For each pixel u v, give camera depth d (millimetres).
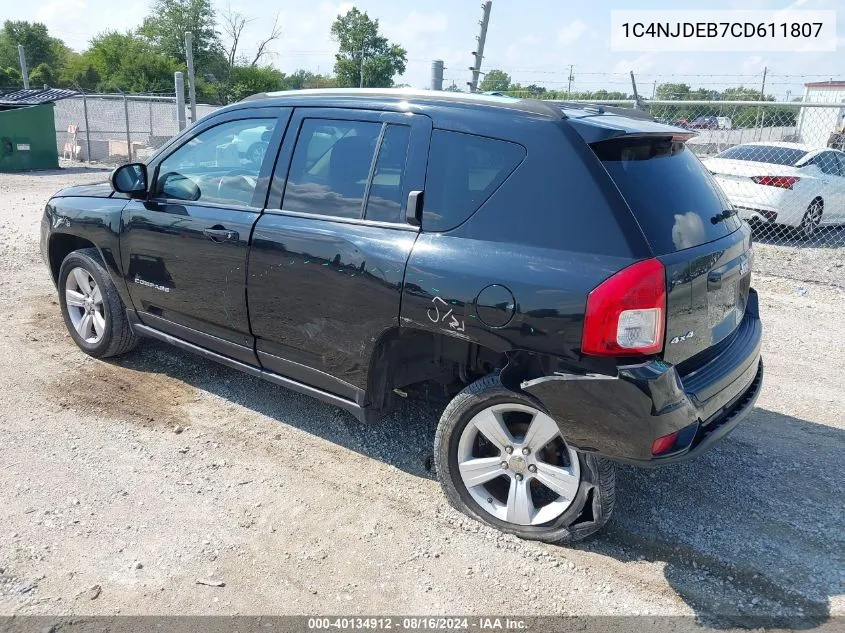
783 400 5027
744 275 3521
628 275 2740
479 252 3072
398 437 4223
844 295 7805
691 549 3250
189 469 3775
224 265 3973
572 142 2977
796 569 3133
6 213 11977
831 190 11250
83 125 30812
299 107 3871
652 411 2756
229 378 4934
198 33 61250
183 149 4363
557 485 3160
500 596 2918
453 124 3299
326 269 3521
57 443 3971
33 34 76500
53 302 6449
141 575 2945
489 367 3473
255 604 2814
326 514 3428
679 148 3492
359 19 70750
